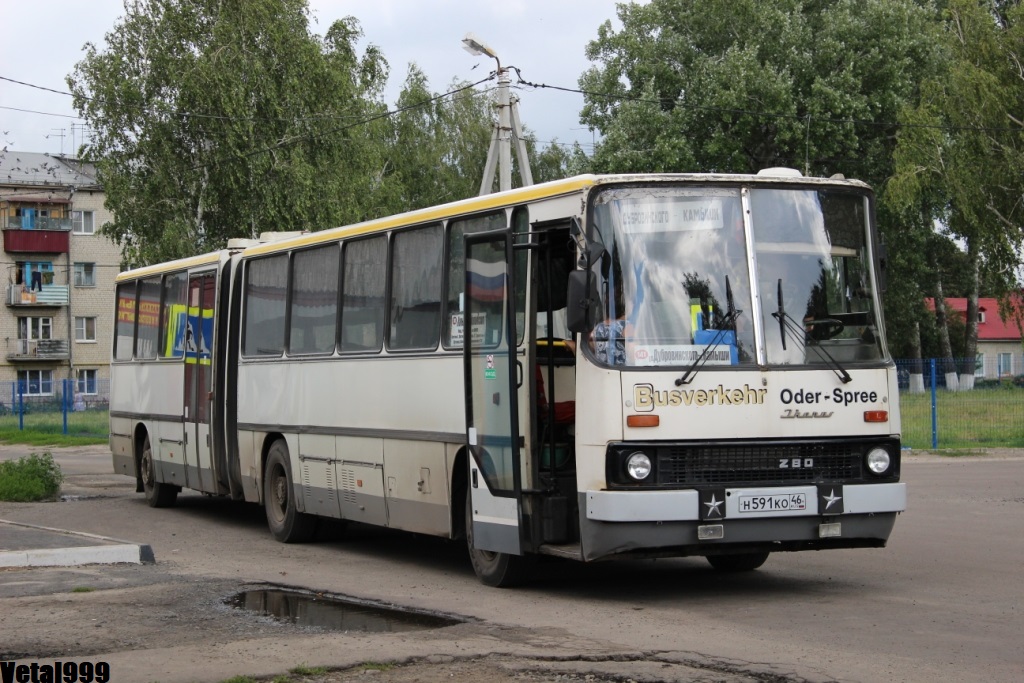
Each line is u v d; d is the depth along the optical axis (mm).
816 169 50969
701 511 9125
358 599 10102
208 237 45562
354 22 50469
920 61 49688
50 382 49094
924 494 18609
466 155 64875
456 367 11250
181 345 17750
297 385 14500
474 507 10836
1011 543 12922
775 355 9602
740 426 9391
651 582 10836
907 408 29156
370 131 57969
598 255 9281
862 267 10086
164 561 12602
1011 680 6777
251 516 17797
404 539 14977
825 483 9469
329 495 13719
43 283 74875
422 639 8242
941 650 7598
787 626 8500
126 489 22484
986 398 28703
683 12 52094
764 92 47562
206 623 8930
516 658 7582
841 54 48594
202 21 45125
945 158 42656
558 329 10328
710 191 9789
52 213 74812
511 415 10180
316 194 45750
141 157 45000
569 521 10039
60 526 16391
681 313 9500
